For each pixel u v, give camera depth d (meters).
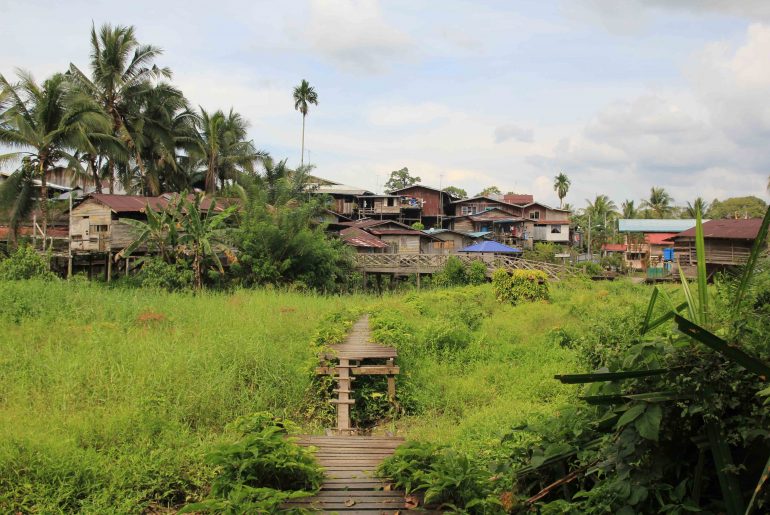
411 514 5.02
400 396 9.84
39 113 25.69
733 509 3.61
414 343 12.41
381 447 6.92
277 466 5.47
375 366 9.83
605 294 21.19
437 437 7.75
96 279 26.59
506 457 6.09
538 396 9.59
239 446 5.68
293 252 26.95
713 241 34.03
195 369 9.52
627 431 4.12
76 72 31.36
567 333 12.91
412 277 35.28
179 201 24.30
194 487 6.43
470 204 59.81
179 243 23.22
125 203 27.92
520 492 4.98
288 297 20.08
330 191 54.78
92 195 27.86
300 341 12.52
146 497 6.13
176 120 36.81
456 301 20.56
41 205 28.64
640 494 3.89
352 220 52.12
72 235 28.80
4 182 26.31
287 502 5.27
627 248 56.25
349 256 31.80
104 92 31.94
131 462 6.44
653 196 70.44
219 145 39.41
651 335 4.93
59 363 9.38
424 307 18.69
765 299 4.28
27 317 13.03
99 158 37.28
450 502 5.11
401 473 5.66
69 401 8.12
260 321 13.95
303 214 27.17
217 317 14.32
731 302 4.08
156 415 7.82
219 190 39.50
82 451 6.41
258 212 26.88
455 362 11.70
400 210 55.44
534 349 12.36
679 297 5.99
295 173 38.47
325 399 9.69
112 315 13.85
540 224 57.72
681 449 4.07
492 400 9.56
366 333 13.13
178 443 7.06
